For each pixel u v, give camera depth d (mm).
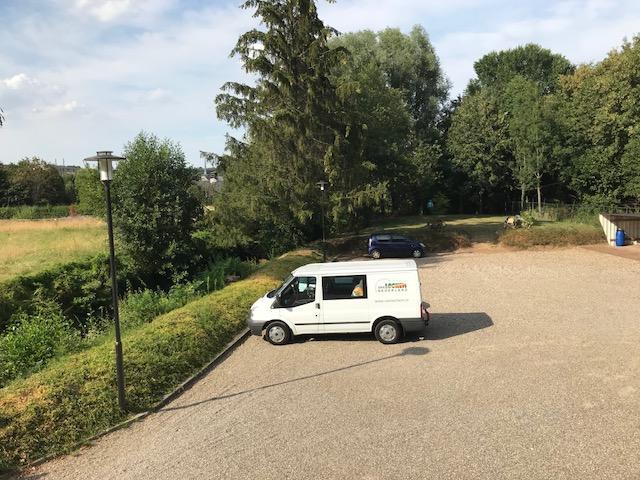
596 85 38781
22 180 74688
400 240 29625
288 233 30953
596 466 6391
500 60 61938
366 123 33344
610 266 23141
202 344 12008
